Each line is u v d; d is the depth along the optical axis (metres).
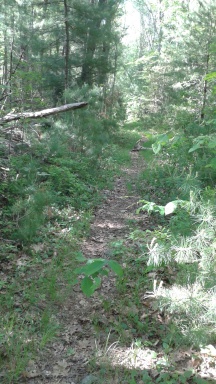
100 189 9.13
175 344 3.50
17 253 5.36
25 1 11.56
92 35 13.24
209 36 11.45
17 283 4.55
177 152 6.92
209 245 3.11
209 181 5.76
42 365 3.33
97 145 10.40
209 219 3.05
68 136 9.95
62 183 8.20
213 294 2.95
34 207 5.62
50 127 9.98
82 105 9.50
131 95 26.38
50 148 8.96
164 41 21.80
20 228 5.48
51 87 13.22
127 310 4.06
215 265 3.01
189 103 12.41
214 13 11.51
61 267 4.98
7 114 8.53
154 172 9.05
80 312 4.12
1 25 11.30
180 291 3.06
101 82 14.77
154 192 8.36
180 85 14.75
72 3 12.55
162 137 3.63
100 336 3.72
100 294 4.44
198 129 6.90
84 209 7.43
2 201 6.57
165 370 3.22
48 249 5.52
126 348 3.53
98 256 5.40
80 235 6.16
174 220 4.31
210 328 3.06
